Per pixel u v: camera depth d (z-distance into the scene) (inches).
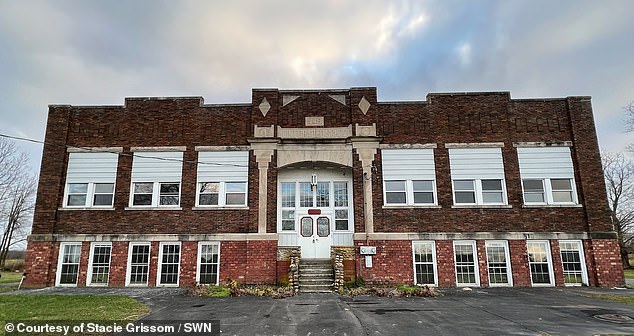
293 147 753.6
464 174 743.1
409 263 703.1
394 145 750.5
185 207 733.9
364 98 768.3
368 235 712.4
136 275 711.7
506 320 408.5
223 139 762.8
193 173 750.5
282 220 756.0
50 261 713.6
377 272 698.2
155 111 775.7
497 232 714.8
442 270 701.9
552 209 724.7
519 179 738.2
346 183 771.4
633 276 1206.3
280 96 776.3
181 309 466.9
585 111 760.3
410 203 732.7
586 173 734.5
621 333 352.8
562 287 685.3
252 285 685.9
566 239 713.0
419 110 765.9
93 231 728.3
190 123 769.6
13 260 2027.6
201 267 711.1
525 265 703.1
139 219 731.4
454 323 395.2
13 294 584.1
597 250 701.9
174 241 721.0
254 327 378.3
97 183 754.2
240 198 742.5
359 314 440.1
